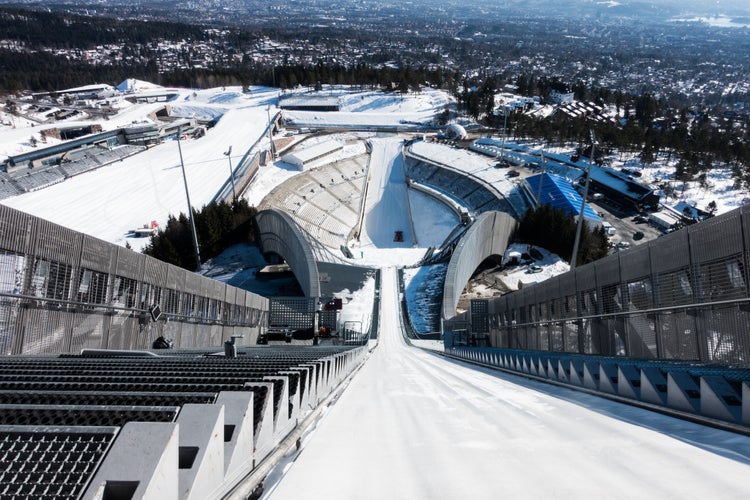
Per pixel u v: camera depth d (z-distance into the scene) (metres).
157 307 24.14
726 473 4.55
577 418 7.64
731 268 10.59
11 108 169.00
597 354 16.55
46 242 17.28
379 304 63.88
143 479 2.71
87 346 19.53
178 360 9.45
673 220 99.69
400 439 6.34
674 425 7.05
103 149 125.38
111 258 21.19
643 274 14.24
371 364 23.30
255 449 4.43
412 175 128.38
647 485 4.27
